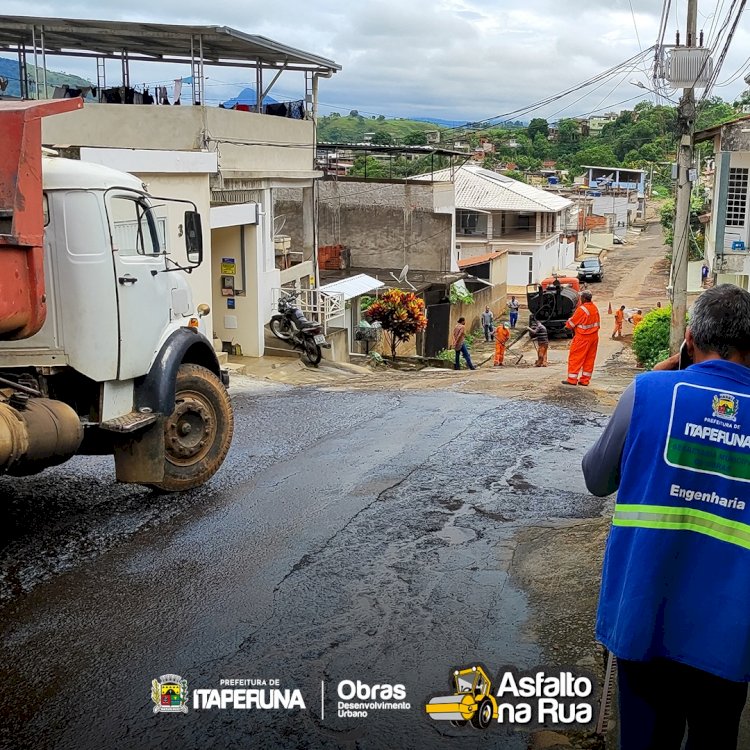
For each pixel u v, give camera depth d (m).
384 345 26.70
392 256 33.41
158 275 7.64
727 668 2.66
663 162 99.44
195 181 16.20
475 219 53.59
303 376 18.22
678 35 18.59
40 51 19.72
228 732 4.17
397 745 4.04
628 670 2.86
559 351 34.06
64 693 4.56
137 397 7.47
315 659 4.85
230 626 5.29
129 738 4.14
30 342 6.79
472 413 12.23
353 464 9.17
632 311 43.22
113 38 17.88
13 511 7.58
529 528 7.02
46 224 6.71
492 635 5.09
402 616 5.37
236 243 19.09
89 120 16.73
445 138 40.19
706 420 2.75
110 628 5.30
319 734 4.14
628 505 2.81
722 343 2.86
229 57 20.33
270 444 10.22
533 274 52.81
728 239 22.25
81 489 8.28
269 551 6.56
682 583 2.73
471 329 37.75
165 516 7.45
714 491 2.72
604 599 2.87
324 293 22.20
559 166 98.81
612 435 2.90
